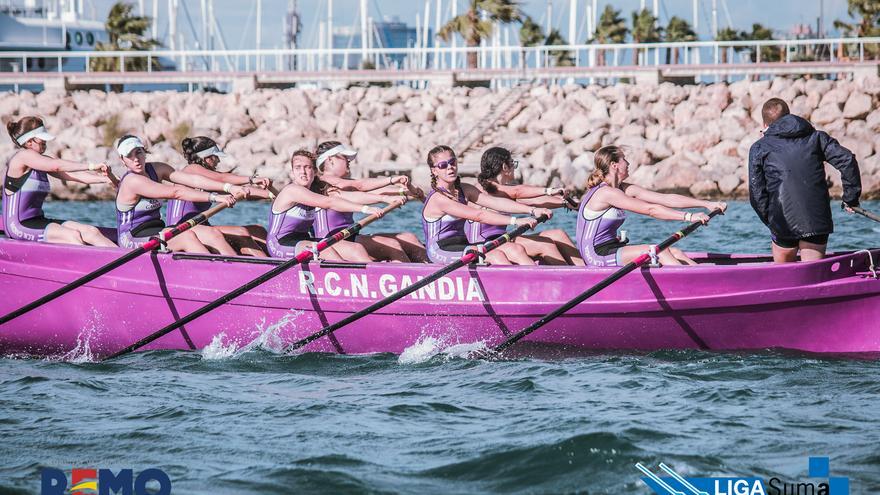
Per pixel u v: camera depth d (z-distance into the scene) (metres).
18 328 27.25
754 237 48.50
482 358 25.16
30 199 27.20
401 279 24.81
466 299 24.86
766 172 23.84
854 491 15.67
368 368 24.34
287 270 25.55
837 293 23.38
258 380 23.34
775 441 17.86
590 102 86.56
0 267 26.97
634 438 18.03
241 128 91.12
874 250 23.58
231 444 18.42
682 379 22.08
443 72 92.88
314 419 19.91
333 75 94.19
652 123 85.06
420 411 20.33
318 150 28.38
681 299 23.86
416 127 87.81
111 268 25.16
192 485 16.48
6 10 127.25
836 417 19.08
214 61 114.81
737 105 83.81
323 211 26.52
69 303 26.73
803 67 85.56
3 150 91.00
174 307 26.19
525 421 19.38
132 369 24.86
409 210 68.19
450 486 16.38
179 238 26.56
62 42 119.31
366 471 16.95
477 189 26.05
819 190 23.55
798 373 22.19
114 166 87.25
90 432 19.27
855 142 79.56
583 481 16.38
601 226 24.78
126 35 120.12
